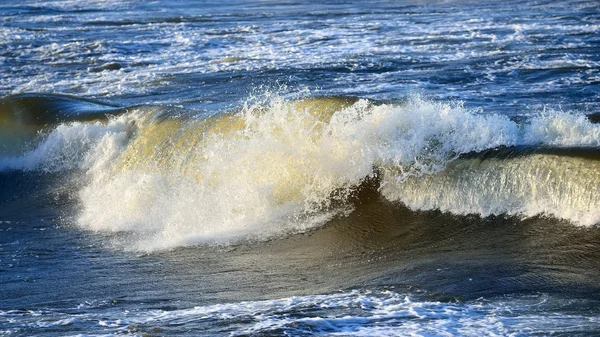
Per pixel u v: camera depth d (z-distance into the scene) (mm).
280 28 104875
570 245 28344
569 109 52656
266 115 41312
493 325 21094
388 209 34812
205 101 61812
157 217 39000
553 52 75562
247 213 37094
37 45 96000
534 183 31281
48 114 52875
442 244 31031
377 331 20812
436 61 73938
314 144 38188
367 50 81812
